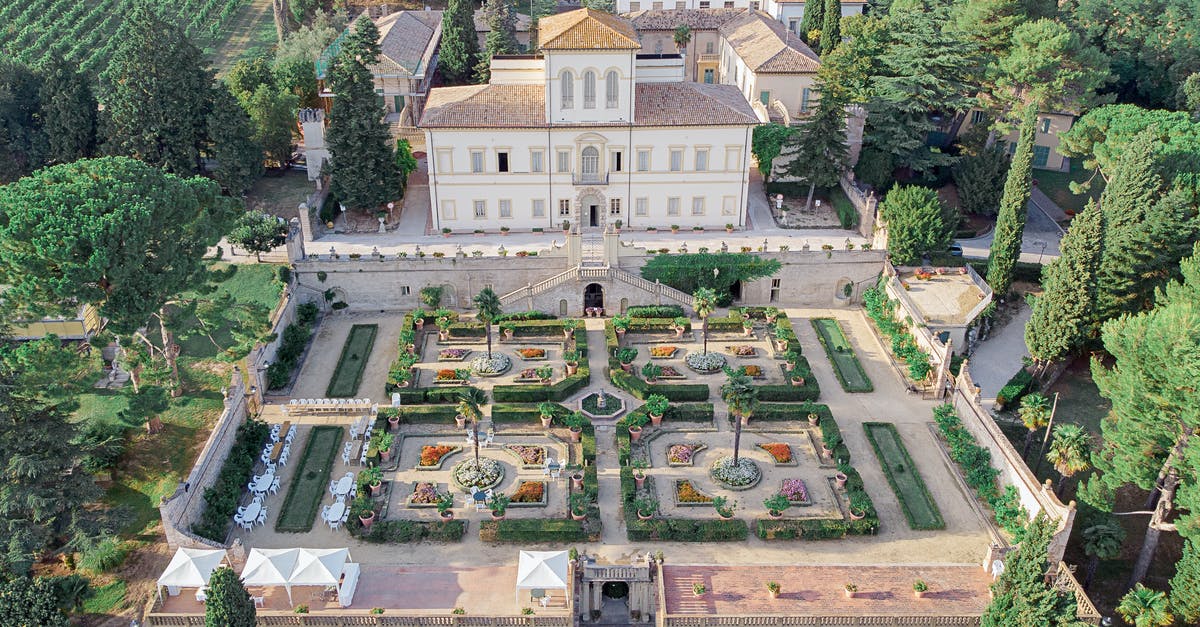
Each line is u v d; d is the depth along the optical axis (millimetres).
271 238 85000
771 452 68062
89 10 152125
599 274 85438
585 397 74250
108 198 62594
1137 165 71062
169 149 94938
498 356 79125
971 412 69375
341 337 84250
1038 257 95125
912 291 85625
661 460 67688
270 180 105875
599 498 63875
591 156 91688
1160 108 122750
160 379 64562
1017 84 102688
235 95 106688
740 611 53625
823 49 125625
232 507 61344
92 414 70062
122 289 63250
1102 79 101812
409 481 65188
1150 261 72312
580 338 81875
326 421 71812
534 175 92125
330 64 96812
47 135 97375
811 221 97000
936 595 55094
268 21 159500
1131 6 128250
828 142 95250
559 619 52938
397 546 59719
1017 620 47625
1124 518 64875
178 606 54094
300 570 53156
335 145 92750
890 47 108500
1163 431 53969
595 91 88188
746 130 90500
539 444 69188
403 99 109938
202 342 78938
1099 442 70750
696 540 60406
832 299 90188
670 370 77250
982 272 90750
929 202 88188
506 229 94562
